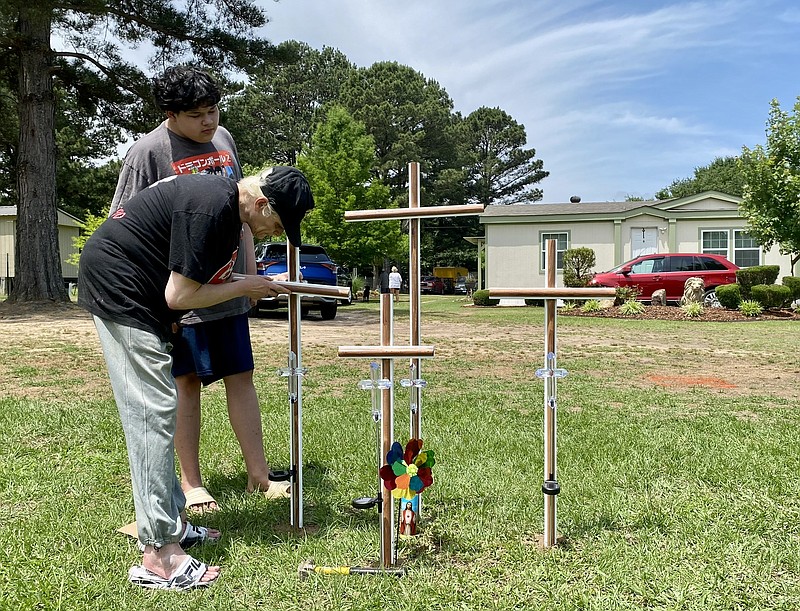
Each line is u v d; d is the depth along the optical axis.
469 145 57.03
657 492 3.21
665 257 18.73
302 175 2.40
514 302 22.30
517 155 57.72
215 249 2.25
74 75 16.86
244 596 2.22
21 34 15.02
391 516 2.38
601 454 3.83
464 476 3.42
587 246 22.38
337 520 2.86
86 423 4.51
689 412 5.14
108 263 2.25
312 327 12.66
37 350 8.70
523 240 22.78
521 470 3.53
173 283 2.23
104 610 2.11
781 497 3.11
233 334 3.17
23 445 4.01
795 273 21.41
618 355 8.93
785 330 12.77
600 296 2.42
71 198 33.31
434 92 56.25
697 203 21.88
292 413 2.74
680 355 8.95
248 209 2.31
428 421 4.68
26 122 15.59
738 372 7.42
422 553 2.54
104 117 18.67
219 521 2.88
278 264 13.50
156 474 2.27
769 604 2.15
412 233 2.67
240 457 3.81
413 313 2.68
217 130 3.34
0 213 30.14
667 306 17.75
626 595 2.21
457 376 7.00
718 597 2.19
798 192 16.89
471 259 53.12
